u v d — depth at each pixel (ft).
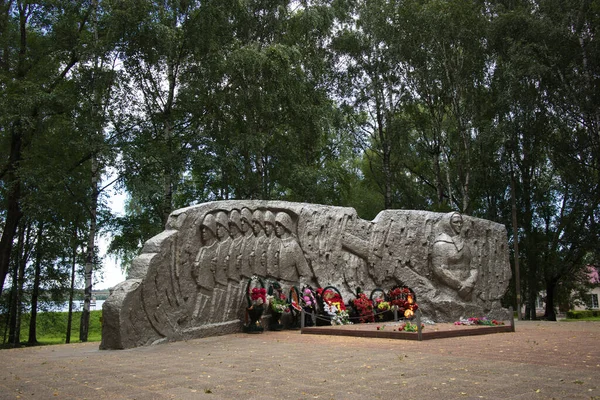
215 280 47.52
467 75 90.02
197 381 22.93
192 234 46.57
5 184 74.23
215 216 48.57
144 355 34.04
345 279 56.18
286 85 75.72
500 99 86.84
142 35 62.28
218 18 69.15
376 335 41.73
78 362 31.14
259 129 79.77
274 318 50.03
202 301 46.21
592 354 30.55
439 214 63.52
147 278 41.93
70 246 83.10
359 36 99.71
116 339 39.34
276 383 22.02
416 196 114.42
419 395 19.07
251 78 73.41
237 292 48.93
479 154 93.15
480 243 64.80
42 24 72.13
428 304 59.16
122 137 65.36
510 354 30.68
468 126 92.43
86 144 60.18
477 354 30.78
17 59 77.56
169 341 42.63
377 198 122.11
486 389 19.97
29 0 68.74
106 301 40.06
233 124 77.10
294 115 78.54
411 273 60.13
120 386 22.18
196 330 44.86
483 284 63.72
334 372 24.59
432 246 61.62
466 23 86.94
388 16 94.12
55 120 67.97
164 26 62.03
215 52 70.08
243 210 50.60
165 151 64.75
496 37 88.28
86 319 61.36
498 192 99.55
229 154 70.64
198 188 83.30
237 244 49.60
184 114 74.08
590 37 83.51
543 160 99.09
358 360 28.71
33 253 90.02
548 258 97.76
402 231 60.80
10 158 74.18
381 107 102.53
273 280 51.62
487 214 100.53
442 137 106.32
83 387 22.24
